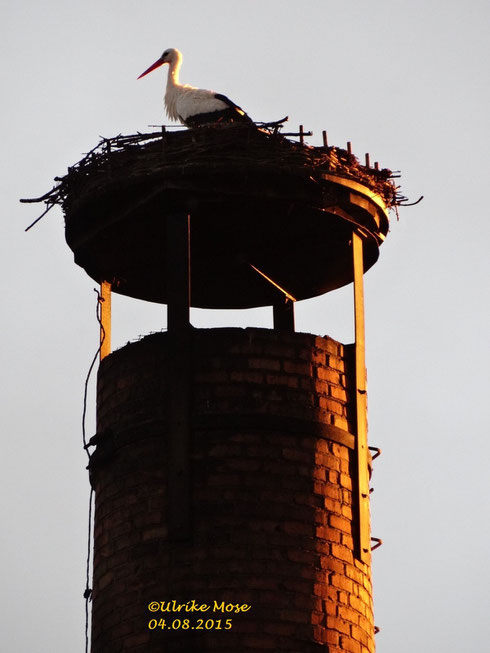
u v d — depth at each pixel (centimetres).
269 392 2525
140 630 2412
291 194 2581
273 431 2505
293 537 2453
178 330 2533
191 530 2438
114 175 2597
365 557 2509
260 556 2431
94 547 2545
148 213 2606
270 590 2417
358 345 2606
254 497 2461
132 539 2470
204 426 2488
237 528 2442
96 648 2464
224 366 2525
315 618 2420
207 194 2566
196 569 2420
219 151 2561
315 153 2592
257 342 2547
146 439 2514
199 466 2472
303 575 2438
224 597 2405
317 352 2575
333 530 2486
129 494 2498
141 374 2558
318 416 2536
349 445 2548
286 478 2484
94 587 2514
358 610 2470
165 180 2556
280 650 2388
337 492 2514
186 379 2512
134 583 2444
